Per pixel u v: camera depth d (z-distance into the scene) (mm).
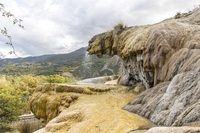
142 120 9203
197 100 7332
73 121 11227
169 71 11172
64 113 12359
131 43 15602
